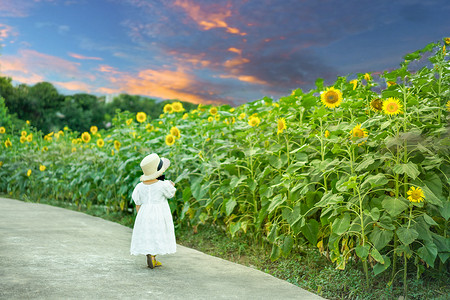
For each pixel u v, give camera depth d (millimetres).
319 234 5258
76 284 4207
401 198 4285
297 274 5035
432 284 4402
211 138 7594
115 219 8867
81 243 6156
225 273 4961
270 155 6074
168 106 8562
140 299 3863
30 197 12133
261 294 4199
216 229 7336
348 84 5938
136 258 5488
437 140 4434
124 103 34219
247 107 7551
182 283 4461
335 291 4496
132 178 8570
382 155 4562
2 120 17547
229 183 6355
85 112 33844
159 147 8742
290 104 6207
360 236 4484
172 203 7367
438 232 4508
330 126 5438
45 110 33250
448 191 4523
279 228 5410
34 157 12320
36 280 4250
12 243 5855
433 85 4906
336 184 4660
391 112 4262
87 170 10344
